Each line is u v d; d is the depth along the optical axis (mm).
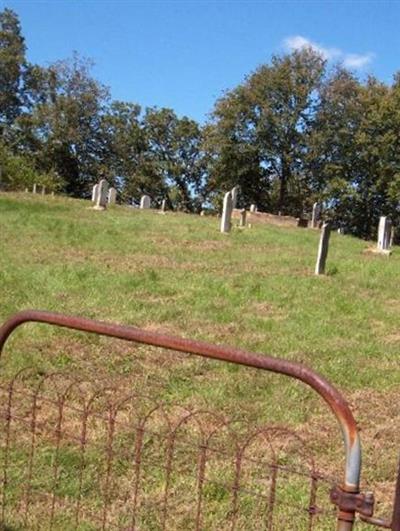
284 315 10086
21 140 69375
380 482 4758
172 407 5855
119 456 4766
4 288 10016
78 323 3254
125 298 10180
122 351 7312
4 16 70312
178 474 4609
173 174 73562
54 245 15391
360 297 12117
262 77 63188
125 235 18484
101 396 5965
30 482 4262
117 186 73500
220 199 66562
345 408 2688
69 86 70688
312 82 62625
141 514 4117
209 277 12633
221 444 5098
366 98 60875
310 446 5230
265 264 15336
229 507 4230
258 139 64562
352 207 62406
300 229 30422
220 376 6727
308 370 2768
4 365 6520
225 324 9250
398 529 2590
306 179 64812
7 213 20969
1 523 3945
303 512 4211
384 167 59656
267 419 5730
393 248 24250
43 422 5289
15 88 71125
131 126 73625
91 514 4105
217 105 65062
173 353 7363
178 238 19031
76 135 69625
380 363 7848
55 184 52750
